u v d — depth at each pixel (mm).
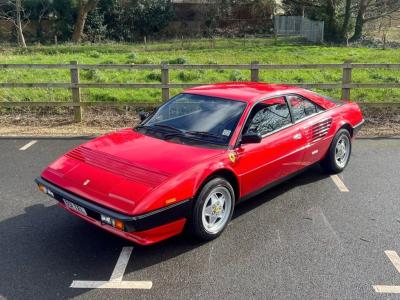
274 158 5176
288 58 20094
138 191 3959
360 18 35281
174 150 4566
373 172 6637
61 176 4406
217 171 4469
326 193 5812
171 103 5535
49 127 9516
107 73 13586
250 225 4879
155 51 23688
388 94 12070
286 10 41219
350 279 3877
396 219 5074
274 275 3928
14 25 33625
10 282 3826
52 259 4203
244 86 5801
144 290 3711
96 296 3639
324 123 6039
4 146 8023
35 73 13516
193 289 3723
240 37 36375
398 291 3719
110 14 36969
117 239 4582
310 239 4586
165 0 38719
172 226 4121
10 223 4938
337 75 14305
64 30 34969
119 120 10078
